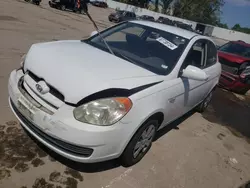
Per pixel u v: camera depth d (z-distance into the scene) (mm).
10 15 12242
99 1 47312
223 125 5105
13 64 5309
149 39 3572
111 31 3926
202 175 3223
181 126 4441
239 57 7684
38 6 22125
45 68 2562
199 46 3926
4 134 3014
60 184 2490
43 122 2342
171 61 3291
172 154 3475
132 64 3053
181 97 3375
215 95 7133
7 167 2541
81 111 2271
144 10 48031
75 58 2773
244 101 7363
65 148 2359
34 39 8172
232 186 3191
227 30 47094
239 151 4160
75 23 16047
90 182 2602
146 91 2650
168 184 2885
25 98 2523
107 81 2443
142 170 2973
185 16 53781
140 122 2537
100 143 2305
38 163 2682
